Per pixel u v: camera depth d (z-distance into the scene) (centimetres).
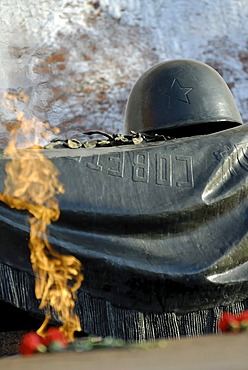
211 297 1013
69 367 636
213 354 652
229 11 2833
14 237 1002
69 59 2617
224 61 2792
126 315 1005
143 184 1064
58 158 1064
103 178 1059
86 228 1024
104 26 2709
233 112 1275
